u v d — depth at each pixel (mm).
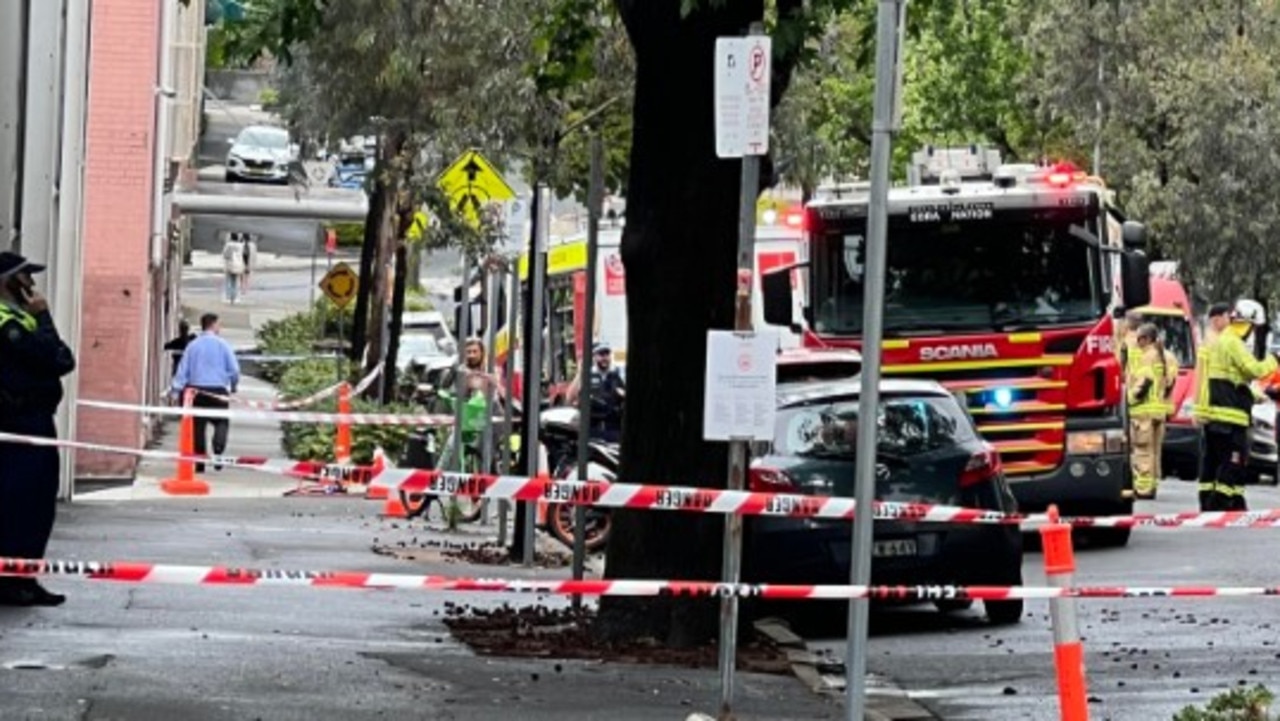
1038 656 23156
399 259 55031
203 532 34500
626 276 22078
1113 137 77625
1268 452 54656
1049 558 13961
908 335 35844
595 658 21422
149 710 17453
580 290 49094
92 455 46188
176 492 44312
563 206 70875
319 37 45500
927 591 16344
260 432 65875
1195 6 76438
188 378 50688
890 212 35750
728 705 17188
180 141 63562
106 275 46344
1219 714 15289
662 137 21703
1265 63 75938
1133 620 25906
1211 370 38312
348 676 19656
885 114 14281
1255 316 38281
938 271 35969
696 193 21609
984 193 35781
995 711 19359
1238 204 77125
